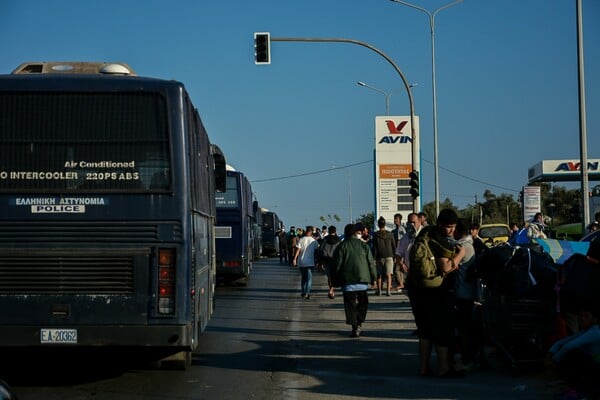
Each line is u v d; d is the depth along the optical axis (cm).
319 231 4000
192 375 1038
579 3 2325
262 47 2280
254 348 1287
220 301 2203
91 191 895
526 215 3725
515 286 977
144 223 898
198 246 1015
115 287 891
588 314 862
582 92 2323
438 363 1014
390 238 2252
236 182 2625
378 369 1081
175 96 912
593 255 874
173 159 906
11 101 901
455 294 1044
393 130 3953
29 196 890
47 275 885
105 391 932
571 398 835
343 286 1405
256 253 4809
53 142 898
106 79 910
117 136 905
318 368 1091
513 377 1006
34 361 1146
